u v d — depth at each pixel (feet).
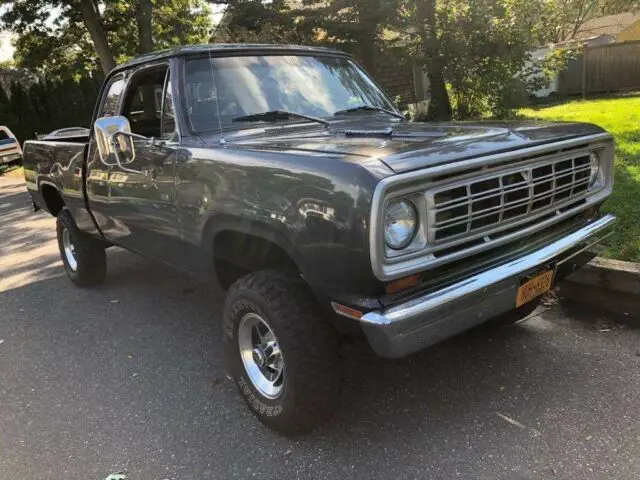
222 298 17.03
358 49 39.45
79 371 13.11
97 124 11.09
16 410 11.63
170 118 11.97
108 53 64.59
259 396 10.20
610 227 11.60
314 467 9.19
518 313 12.47
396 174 7.68
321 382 9.18
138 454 9.89
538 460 8.91
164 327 15.19
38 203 19.88
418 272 8.09
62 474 9.49
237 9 38.32
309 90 13.09
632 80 70.69
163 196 11.68
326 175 8.09
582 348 12.17
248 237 10.28
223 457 9.63
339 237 7.91
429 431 9.86
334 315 8.75
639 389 10.54
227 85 12.16
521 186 9.17
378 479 8.80
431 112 41.98
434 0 37.81
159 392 11.91
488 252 9.26
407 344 8.04
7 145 63.67
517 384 11.04
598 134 10.83
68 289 18.90
